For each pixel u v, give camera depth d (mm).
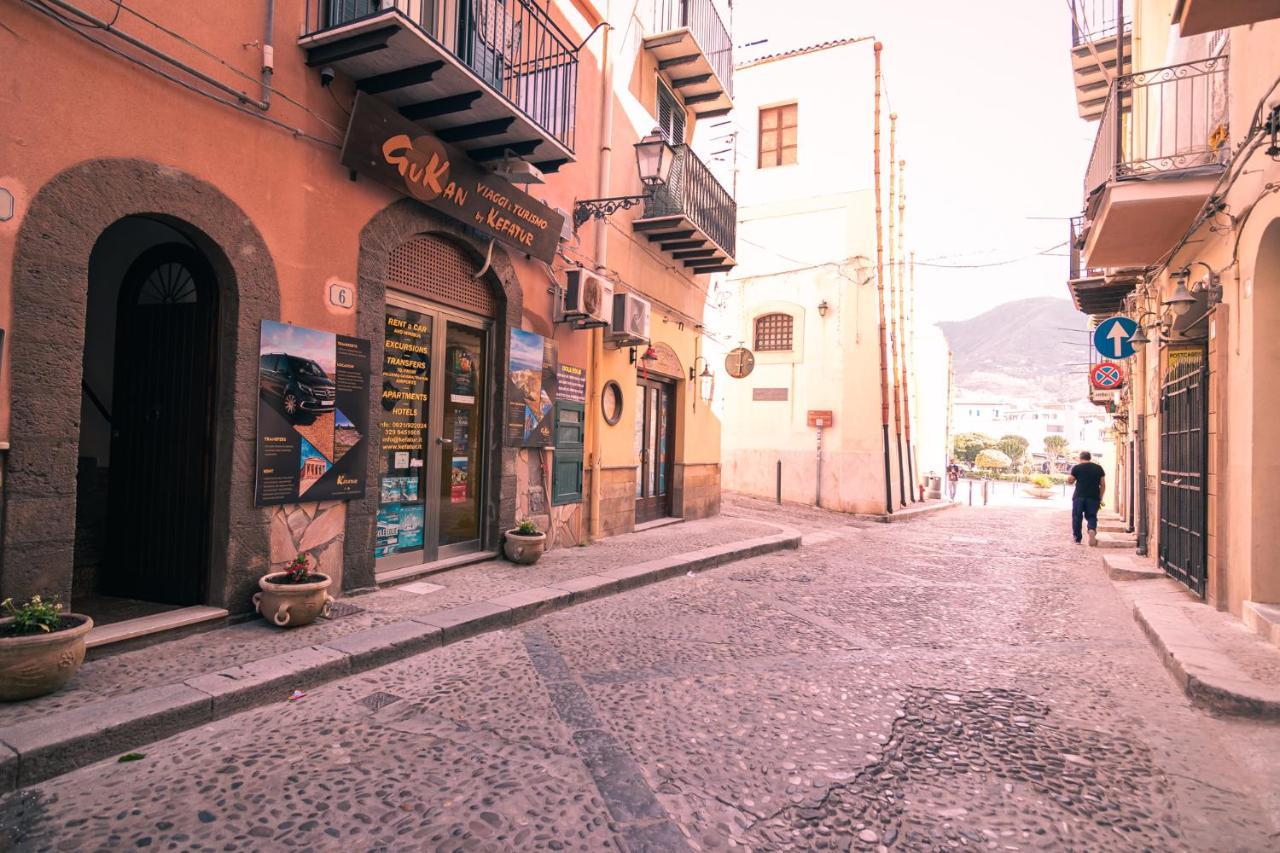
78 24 4141
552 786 3172
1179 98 8625
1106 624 6723
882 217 19188
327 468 5820
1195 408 7578
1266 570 6020
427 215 6918
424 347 7305
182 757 3371
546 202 8852
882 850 2768
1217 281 6988
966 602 7652
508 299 8195
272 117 5359
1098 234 8148
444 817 2889
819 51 19766
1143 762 3646
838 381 19047
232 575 5148
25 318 3916
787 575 9000
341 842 2697
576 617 6293
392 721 3865
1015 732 3998
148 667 4207
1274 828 3016
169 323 5488
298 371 5555
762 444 20109
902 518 18297
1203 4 4766
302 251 5633
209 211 4914
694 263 12992
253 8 5215
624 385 10945
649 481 12516
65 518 4109
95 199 4234
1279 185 5363
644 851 2697
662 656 5184
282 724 3787
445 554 7723
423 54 5594
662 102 12281
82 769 3229
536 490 8938
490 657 5051
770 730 3887
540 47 8305
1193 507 7648
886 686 4699
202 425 5297
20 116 3896
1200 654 5082
